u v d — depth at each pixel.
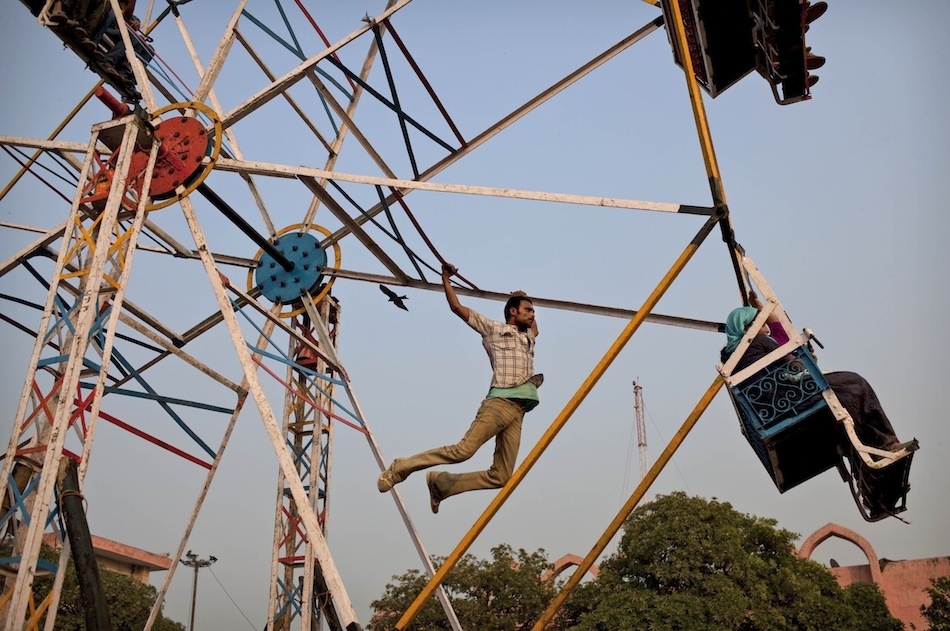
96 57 10.05
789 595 26.44
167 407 11.38
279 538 12.99
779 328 8.10
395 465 7.81
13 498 7.99
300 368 11.82
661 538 26.56
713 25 8.11
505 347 8.05
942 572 35.34
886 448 7.18
